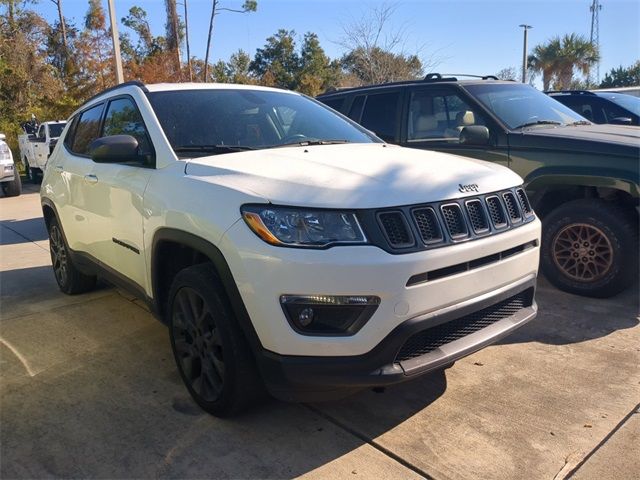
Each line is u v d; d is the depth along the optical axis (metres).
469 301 2.83
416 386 3.46
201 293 2.97
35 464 2.76
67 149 5.11
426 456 2.77
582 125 5.55
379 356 2.60
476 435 2.94
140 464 2.75
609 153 4.54
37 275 6.27
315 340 2.57
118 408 3.27
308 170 2.95
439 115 5.75
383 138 6.13
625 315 4.51
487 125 5.30
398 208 2.68
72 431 3.04
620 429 2.95
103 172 4.07
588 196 4.97
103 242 4.16
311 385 2.67
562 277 5.01
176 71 26.27
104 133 4.34
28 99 24.92
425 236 2.71
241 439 2.94
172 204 3.14
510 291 3.08
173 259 3.48
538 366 3.69
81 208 4.48
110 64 26.11
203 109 3.82
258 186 2.81
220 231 2.78
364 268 2.52
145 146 3.65
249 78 38.41
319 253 2.54
